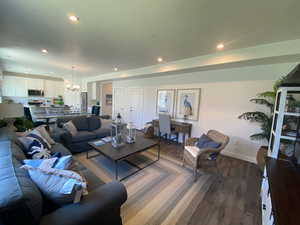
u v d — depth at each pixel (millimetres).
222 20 1850
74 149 3279
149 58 3652
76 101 8180
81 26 2152
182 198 1987
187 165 2914
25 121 3107
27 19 1979
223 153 3729
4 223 798
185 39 2467
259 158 2703
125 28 2174
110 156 2389
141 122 5910
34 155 1798
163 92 5023
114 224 1238
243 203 1930
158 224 1568
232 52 2844
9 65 5086
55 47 3064
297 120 1839
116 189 1279
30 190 914
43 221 905
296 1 1437
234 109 3520
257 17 1746
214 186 2291
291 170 1595
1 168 1104
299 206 1045
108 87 8359
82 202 1087
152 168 2801
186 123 4359
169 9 1679
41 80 7691
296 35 2123
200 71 4055
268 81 3039
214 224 1597
